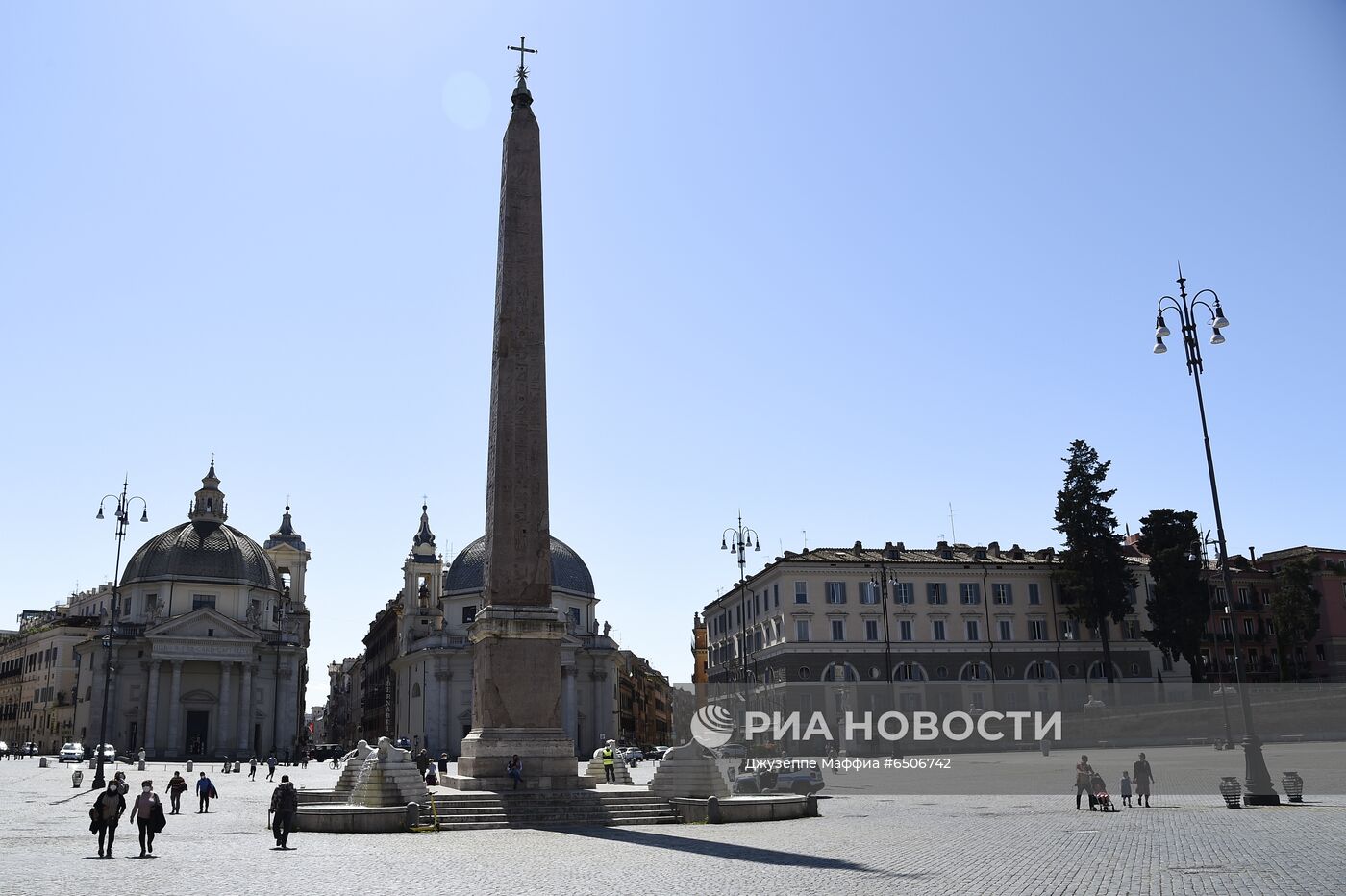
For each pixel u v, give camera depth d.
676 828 28.97
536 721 32.44
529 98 35.41
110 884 19.02
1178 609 89.12
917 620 90.50
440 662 97.81
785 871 19.31
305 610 132.00
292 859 22.48
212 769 79.69
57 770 73.69
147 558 103.75
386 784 30.38
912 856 21.67
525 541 33.09
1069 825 28.41
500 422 33.38
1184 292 33.06
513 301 33.81
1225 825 26.36
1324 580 102.56
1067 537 92.25
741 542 58.41
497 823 29.36
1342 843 21.31
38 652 125.62
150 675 97.38
